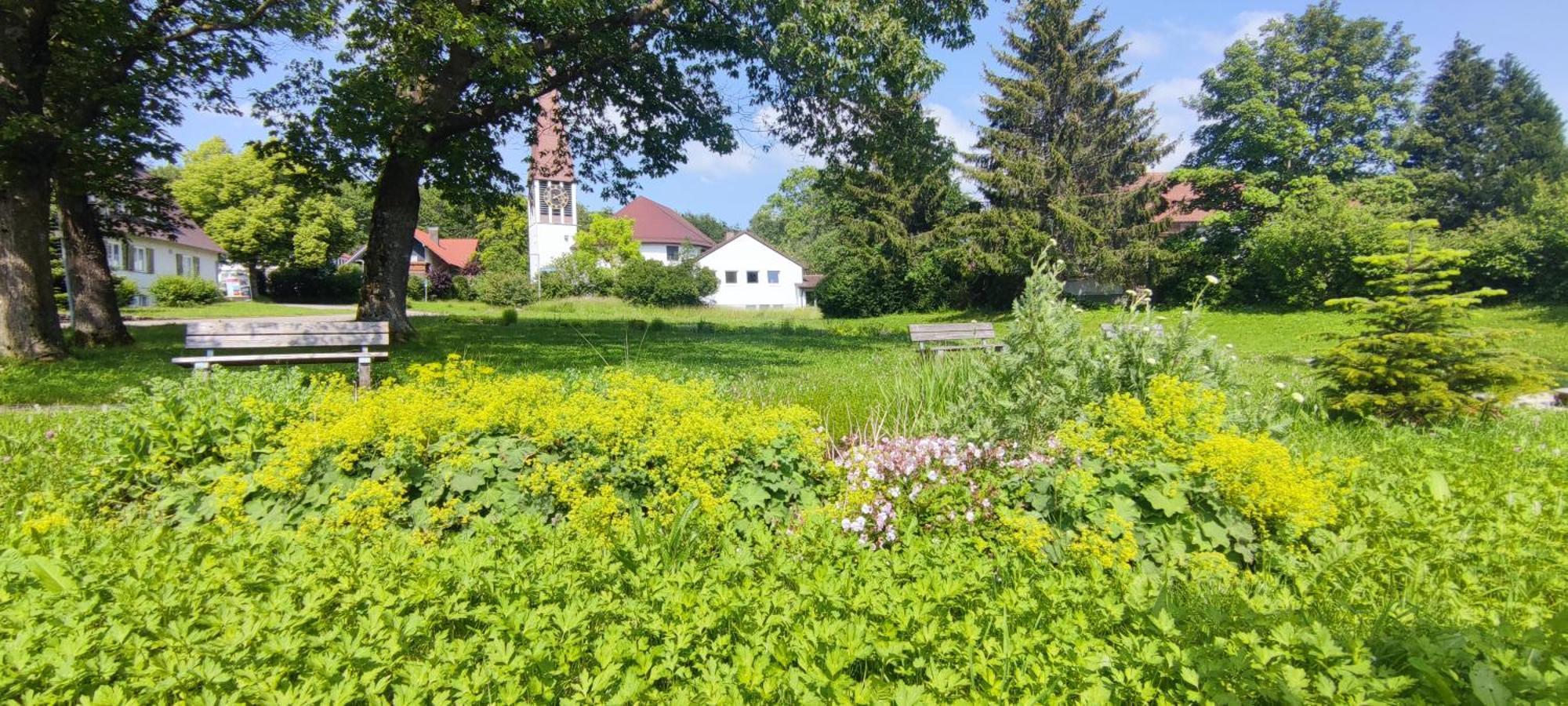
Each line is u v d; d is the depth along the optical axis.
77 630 2.11
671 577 2.62
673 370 9.95
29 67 10.83
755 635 2.25
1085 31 32.50
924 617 2.29
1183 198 35.81
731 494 3.83
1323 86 32.94
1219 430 3.87
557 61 14.43
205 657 2.07
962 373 6.34
